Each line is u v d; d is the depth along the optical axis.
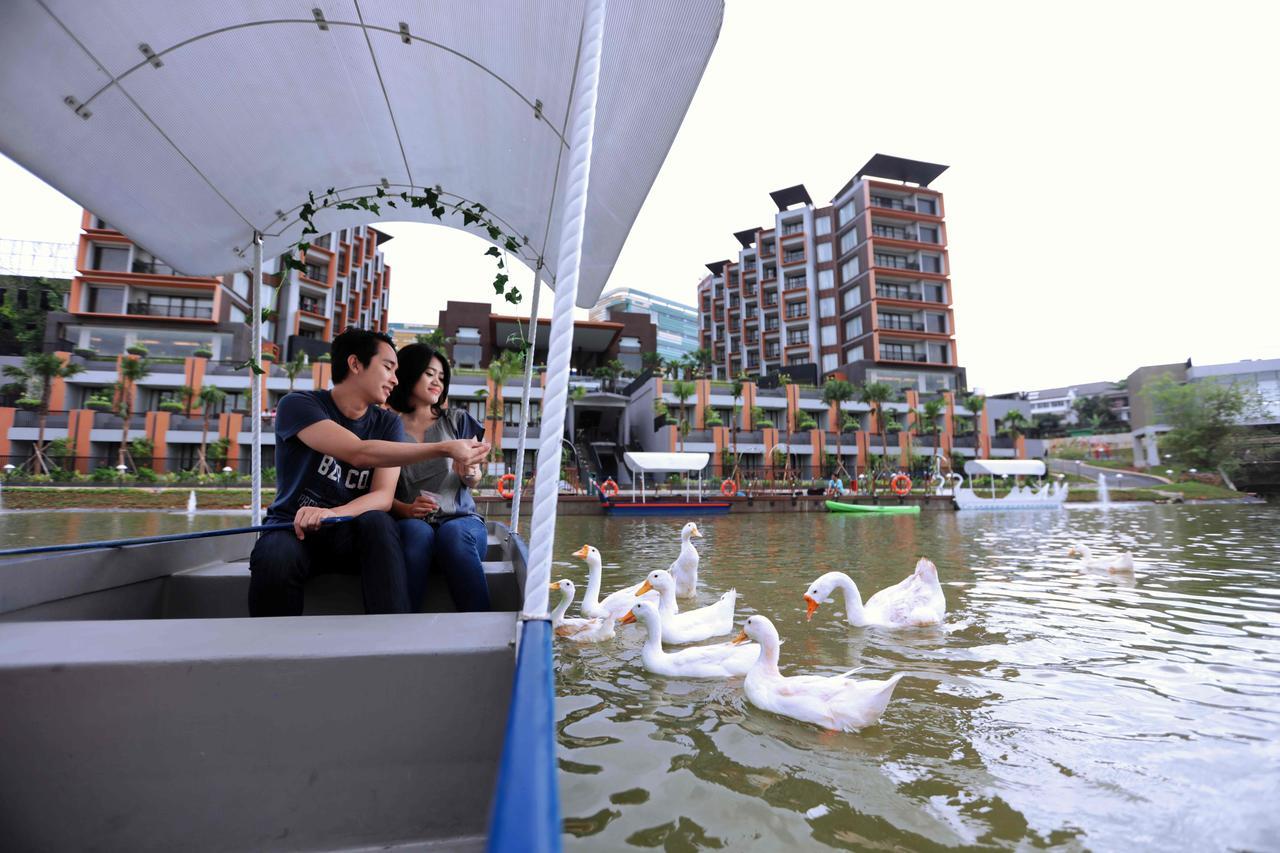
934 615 6.13
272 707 1.42
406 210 4.22
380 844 1.45
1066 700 3.97
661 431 46.78
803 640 5.58
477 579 2.62
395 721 1.46
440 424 3.36
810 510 34.81
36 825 1.34
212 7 2.71
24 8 2.38
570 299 1.64
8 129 2.73
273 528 2.26
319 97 3.29
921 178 63.91
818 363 62.69
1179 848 2.30
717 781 2.80
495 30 2.72
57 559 2.05
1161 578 9.30
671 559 11.86
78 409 39.09
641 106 2.56
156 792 1.38
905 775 2.89
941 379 57.78
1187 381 61.56
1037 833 2.39
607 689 4.23
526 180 3.55
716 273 90.00
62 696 1.35
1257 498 48.19
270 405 41.03
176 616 2.63
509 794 0.76
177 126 3.10
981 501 36.94
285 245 4.22
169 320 40.88
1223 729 3.50
